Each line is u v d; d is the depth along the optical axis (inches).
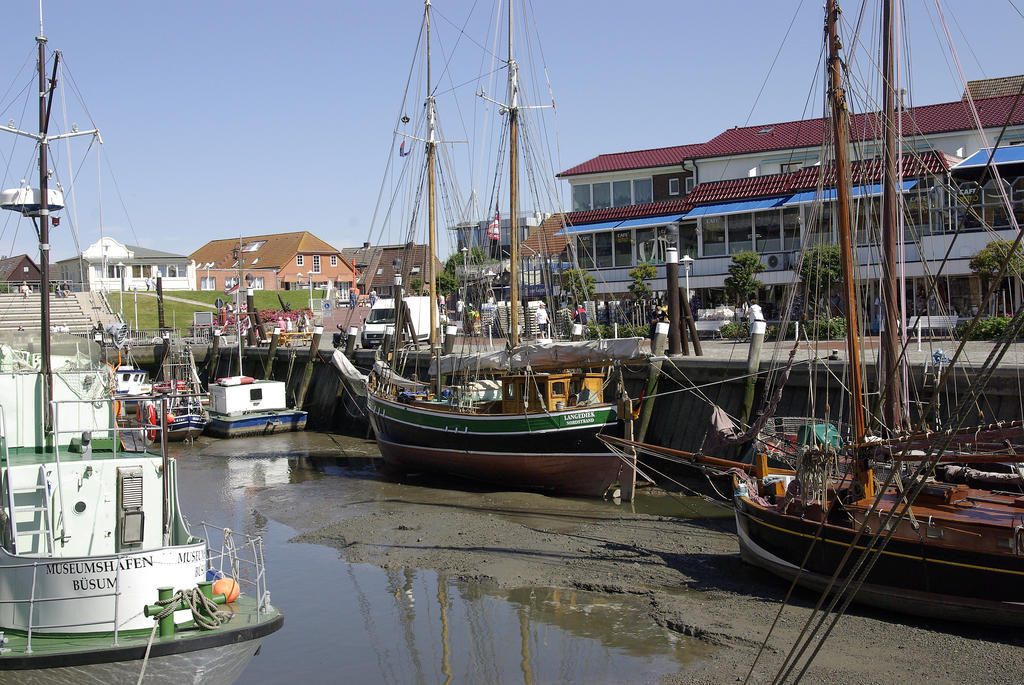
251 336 2106.3
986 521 526.3
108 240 3024.1
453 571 684.7
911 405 774.5
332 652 538.9
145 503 518.0
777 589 617.9
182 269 3442.4
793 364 876.6
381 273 3275.1
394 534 796.6
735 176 1913.1
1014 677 462.6
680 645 529.0
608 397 1028.5
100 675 423.5
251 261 3769.7
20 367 622.5
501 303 1405.0
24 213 591.8
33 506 494.9
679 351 1029.2
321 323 2474.2
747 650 513.3
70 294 2288.4
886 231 698.2
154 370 2096.5
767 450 773.9
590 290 1609.3
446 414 1033.5
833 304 1327.5
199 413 1557.6
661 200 2048.5
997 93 1744.6
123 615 452.4
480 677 496.7
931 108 1702.8
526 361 971.3
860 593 566.6
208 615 459.5
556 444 928.3
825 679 467.5
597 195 2133.4
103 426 587.5
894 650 502.6
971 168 1282.0
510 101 1152.2
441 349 1248.2
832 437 741.9
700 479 930.7
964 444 633.0
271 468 1213.7
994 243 1067.9
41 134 585.6
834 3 634.2
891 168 685.3
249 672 512.4
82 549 503.5
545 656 521.3
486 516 855.1
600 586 633.6
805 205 1565.0
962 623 536.4
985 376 330.6
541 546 740.0
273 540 811.4
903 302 704.4
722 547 724.0
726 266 1684.3
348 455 1311.5
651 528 790.5
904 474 618.5
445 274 2214.6
